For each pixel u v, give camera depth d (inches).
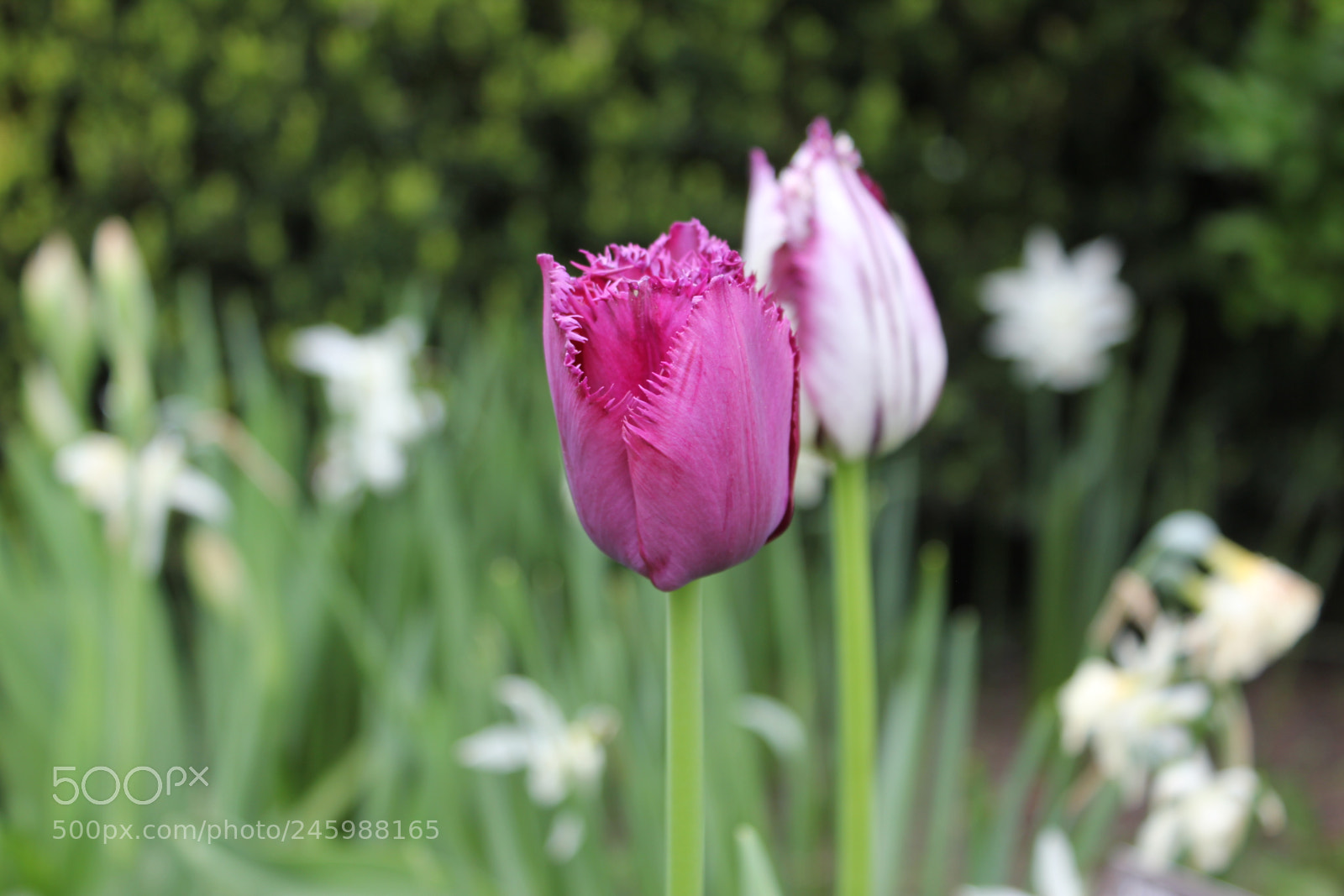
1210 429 78.4
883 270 23.5
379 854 28.3
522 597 32.9
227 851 28.1
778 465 20.8
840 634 24.7
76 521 39.8
